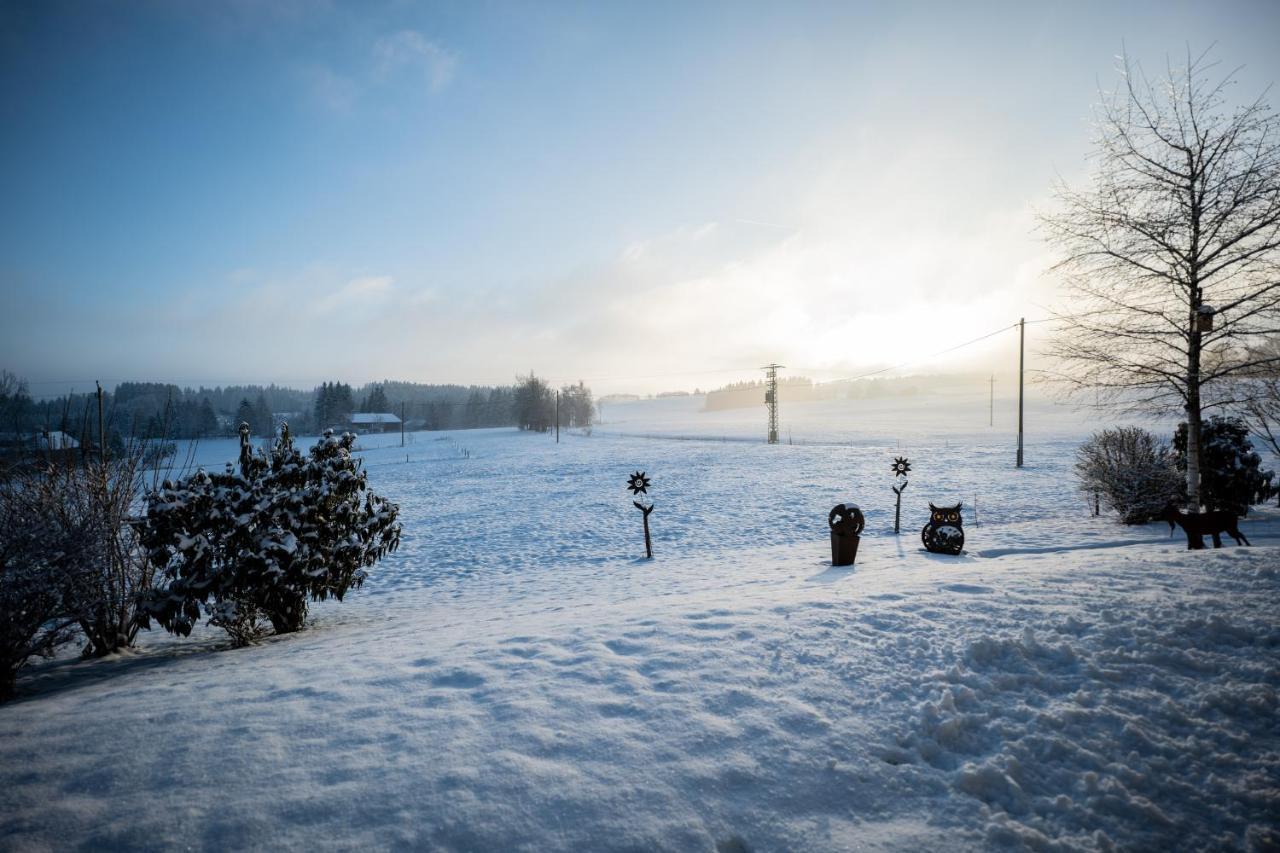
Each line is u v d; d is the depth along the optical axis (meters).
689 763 2.93
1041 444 41.69
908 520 17.17
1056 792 2.82
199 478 7.10
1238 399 11.46
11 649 5.21
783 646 4.27
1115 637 4.13
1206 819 2.66
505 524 19.67
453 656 4.56
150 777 2.90
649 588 9.12
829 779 2.84
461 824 2.55
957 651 4.05
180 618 6.65
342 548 7.43
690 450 48.75
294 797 2.73
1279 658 3.78
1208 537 10.68
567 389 112.88
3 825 2.57
